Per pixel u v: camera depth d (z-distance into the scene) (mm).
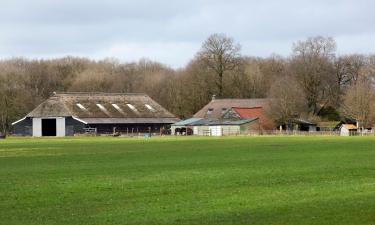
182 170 47781
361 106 166625
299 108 175000
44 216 27422
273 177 41406
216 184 37688
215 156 64625
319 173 43906
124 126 176125
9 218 27031
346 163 53062
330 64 193125
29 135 173750
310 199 30859
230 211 27938
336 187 35438
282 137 133000
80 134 170625
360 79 190125
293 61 195500
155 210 28469
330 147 81625
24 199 32188
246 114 181375
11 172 47781
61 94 178625
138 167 51156
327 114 190625
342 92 195125
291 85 176500
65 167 52062
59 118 172875
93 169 49688
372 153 67500
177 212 27906
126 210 28594
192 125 178750
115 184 38312
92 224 25625
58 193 34375
